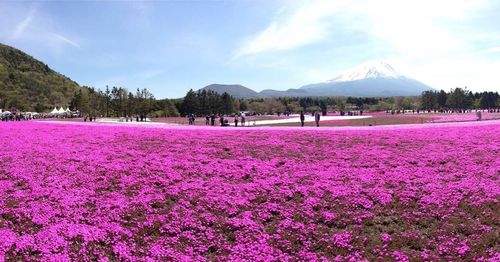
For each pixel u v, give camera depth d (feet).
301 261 44.11
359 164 79.61
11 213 52.70
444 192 61.62
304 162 82.12
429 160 81.35
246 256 44.68
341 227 52.80
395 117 280.72
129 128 140.87
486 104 599.16
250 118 344.28
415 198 60.44
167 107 505.66
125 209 55.93
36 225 50.31
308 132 121.90
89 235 47.34
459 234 49.93
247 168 76.69
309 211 56.18
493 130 115.75
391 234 50.47
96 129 135.03
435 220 53.52
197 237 49.42
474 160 79.66
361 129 132.98
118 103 451.94
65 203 56.54
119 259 43.62
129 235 48.57
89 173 71.67
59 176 68.85
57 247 44.52
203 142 103.24
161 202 59.16
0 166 74.08
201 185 66.74
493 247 46.88
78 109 536.42
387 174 71.82
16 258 42.32
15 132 122.01
